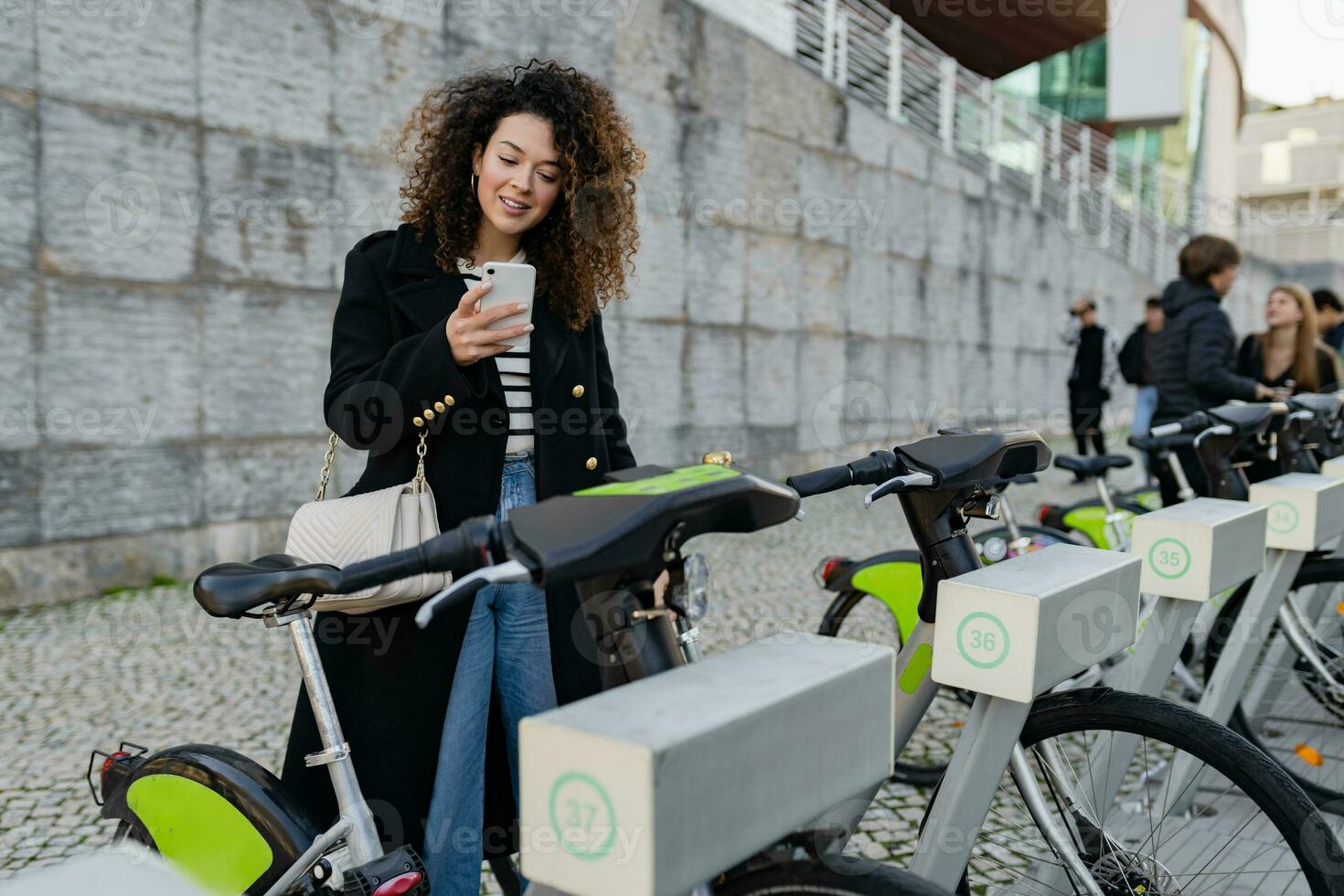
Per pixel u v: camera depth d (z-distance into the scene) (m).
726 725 0.90
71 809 2.66
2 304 4.58
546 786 0.90
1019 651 1.43
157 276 5.07
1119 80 17.02
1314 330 4.35
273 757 2.99
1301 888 1.57
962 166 11.60
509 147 1.64
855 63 10.45
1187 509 2.12
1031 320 13.17
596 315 1.86
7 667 3.83
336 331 1.71
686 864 0.86
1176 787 1.71
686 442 8.03
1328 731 2.67
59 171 4.71
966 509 1.69
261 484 5.50
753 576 5.46
